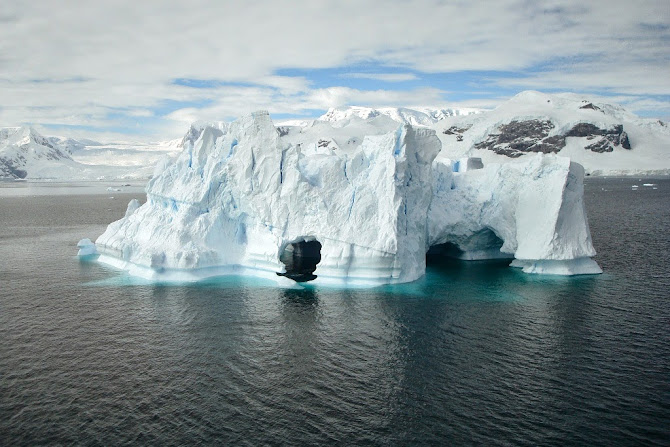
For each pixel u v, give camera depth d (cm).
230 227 5656
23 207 15412
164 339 3678
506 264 6106
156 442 2467
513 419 2645
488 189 6119
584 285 5041
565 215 5425
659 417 2647
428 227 6050
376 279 5019
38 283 5231
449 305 4412
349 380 3066
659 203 13838
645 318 4056
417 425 2603
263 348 3512
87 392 2930
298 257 6359
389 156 5222
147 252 5341
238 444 2450
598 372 3139
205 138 6119
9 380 3070
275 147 5403
